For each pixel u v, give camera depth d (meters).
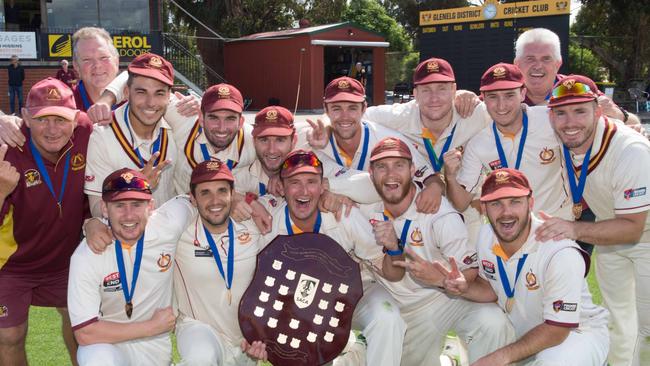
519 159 4.57
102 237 3.91
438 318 4.55
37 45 20.27
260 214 4.38
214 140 4.51
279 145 4.62
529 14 19.75
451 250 4.34
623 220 4.14
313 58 27.73
